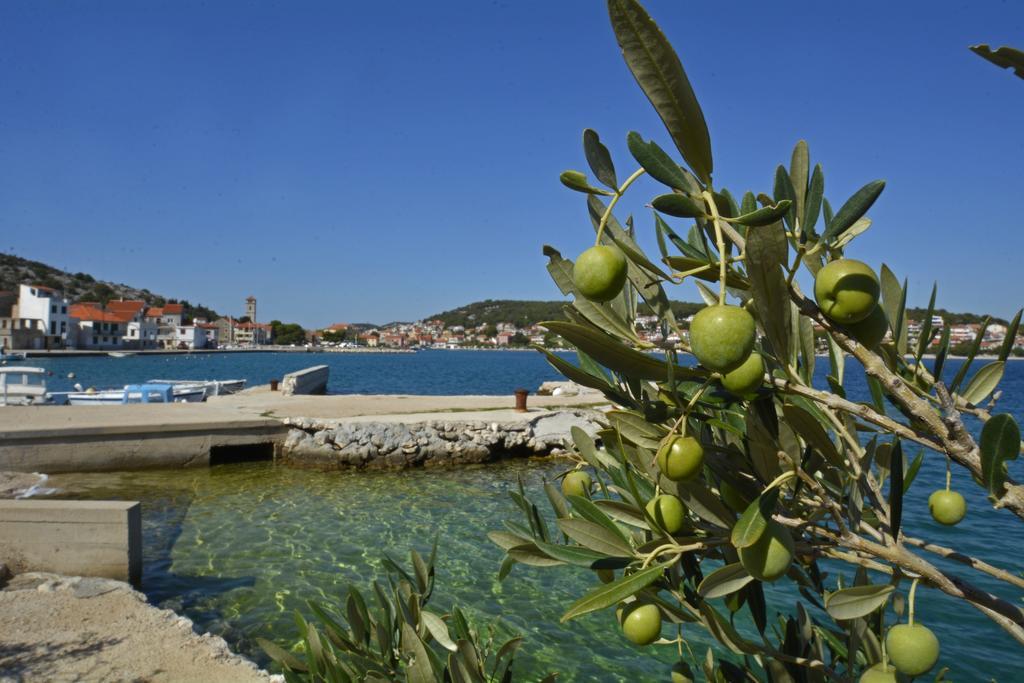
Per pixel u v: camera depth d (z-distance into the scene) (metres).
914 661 1.29
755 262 1.19
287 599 7.41
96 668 5.08
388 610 2.84
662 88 1.15
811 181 1.31
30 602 6.36
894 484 1.45
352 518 11.05
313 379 33.59
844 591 1.34
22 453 14.11
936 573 1.39
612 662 6.04
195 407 20.08
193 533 10.00
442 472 15.70
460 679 2.31
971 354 1.43
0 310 105.50
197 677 4.98
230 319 174.75
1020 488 1.22
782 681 2.15
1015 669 5.56
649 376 1.31
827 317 1.24
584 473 2.00
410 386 48.28
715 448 1.60
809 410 1.68
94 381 48.59
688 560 1.90
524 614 7.03
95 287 187.38
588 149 1.35
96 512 7.28
